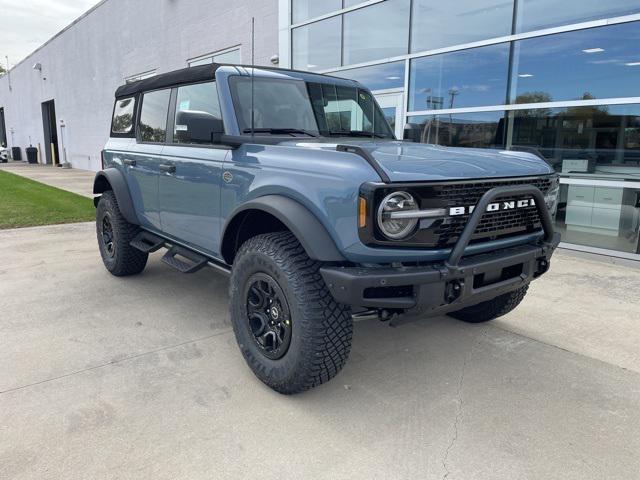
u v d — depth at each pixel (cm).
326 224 251
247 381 307
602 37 631
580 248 658
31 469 223
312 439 249
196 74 373
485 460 235
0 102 4669
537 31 693
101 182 525
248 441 246
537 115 713
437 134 855
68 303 447
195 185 363
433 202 244
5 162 3472
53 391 291
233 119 335
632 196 618
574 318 423
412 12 862
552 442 250
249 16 1282
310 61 1111
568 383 311
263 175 293
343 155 255
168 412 271
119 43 2036
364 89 432
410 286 253
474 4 767
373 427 260
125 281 517
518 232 295
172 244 433
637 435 257
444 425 263
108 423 259
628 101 616
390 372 323
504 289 285
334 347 266
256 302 300
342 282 241
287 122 356
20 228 840
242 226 328
